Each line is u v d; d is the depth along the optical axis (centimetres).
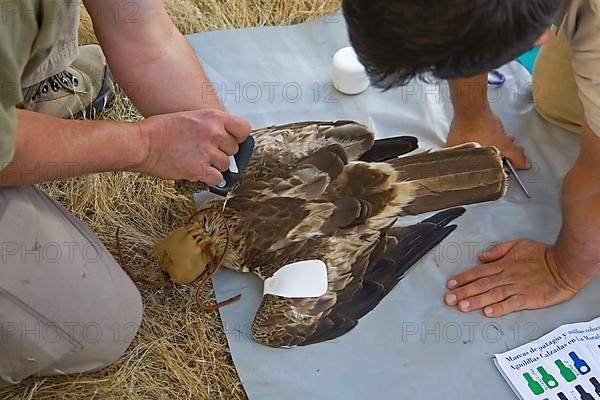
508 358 134
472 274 144
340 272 138
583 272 136
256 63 183
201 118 124
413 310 141
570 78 155
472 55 84
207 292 146
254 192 141
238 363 136
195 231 139
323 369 134
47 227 113
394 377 134
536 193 159
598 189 119
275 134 148
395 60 85
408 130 170
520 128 170
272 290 135
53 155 111
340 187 143
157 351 139
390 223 144
